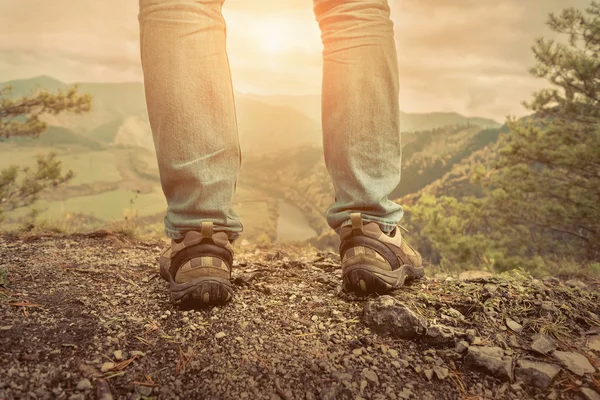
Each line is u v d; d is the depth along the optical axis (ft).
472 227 36.58
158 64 4.03
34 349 3.45
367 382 3.38
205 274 4.21
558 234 36.29
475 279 5.23
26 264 5.80
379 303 4.20
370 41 4.40
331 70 4.50
